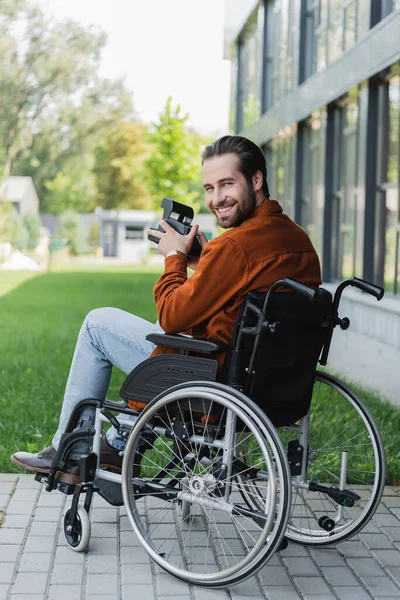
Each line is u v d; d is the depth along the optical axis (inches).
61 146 2381.9
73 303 722.8
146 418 138.9
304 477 152.6
